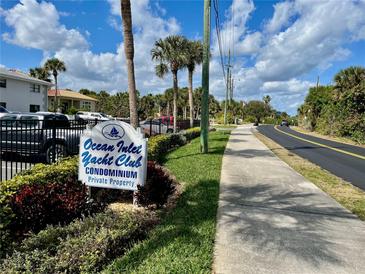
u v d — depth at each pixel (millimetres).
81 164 5160
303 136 31438
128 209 4988
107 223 4004
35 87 32281
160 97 71125
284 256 3820
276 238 4348
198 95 65125
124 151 5117
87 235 3592
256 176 8594
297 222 5043
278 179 8352
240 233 4473
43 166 5516
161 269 3273
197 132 21453
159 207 5348
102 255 3328
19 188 4324
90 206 4633
